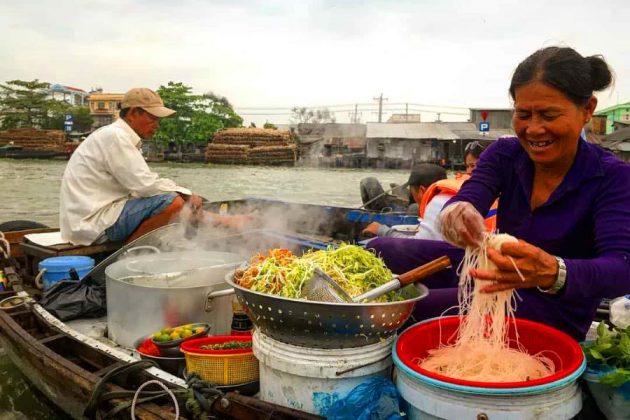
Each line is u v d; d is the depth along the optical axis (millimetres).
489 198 2355
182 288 2973
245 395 2445
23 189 17125
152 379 2535
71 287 3791
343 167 33281
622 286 1813
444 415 1776
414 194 4586
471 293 2227
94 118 47781
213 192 16922
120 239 4746
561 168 2139
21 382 3701
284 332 2092
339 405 2021
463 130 34062
